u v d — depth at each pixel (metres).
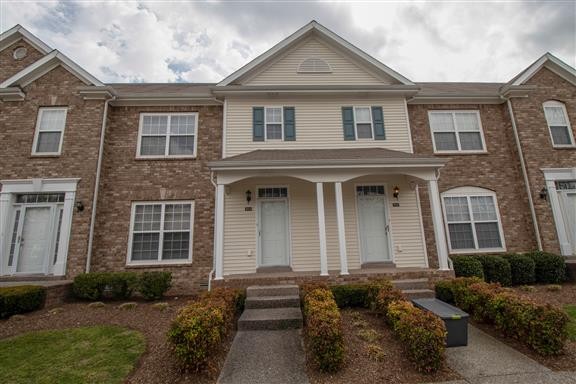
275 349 4.91
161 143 10.69
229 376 4.04
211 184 10.31
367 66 11.58
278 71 11.38
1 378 3.98
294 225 9.75
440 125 11.51
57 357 4.57
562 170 10.76
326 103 11.09
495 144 11.34
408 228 9.97
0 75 11.45
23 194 9.65
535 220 10.38
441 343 4.06
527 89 11.19
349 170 8.60
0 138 9.85
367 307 6.85
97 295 8.16
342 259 8.08
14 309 6.66
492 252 10.34
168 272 8.66
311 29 11.53
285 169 8.41
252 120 10.73
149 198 10.05
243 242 9.59
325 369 4.06
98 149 9.91
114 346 4.95
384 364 4.21
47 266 9.16
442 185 10.82
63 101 10.20
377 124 10.99
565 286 8.49
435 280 8.04
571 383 3.62
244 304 6.88
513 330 4.88
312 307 5.02
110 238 9.66
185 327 4.14
